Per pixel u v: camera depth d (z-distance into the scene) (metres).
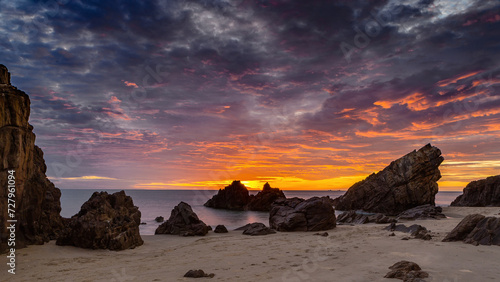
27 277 11.45
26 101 16.78
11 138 15.70
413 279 8.08
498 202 42.88
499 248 12.63
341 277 8.97
